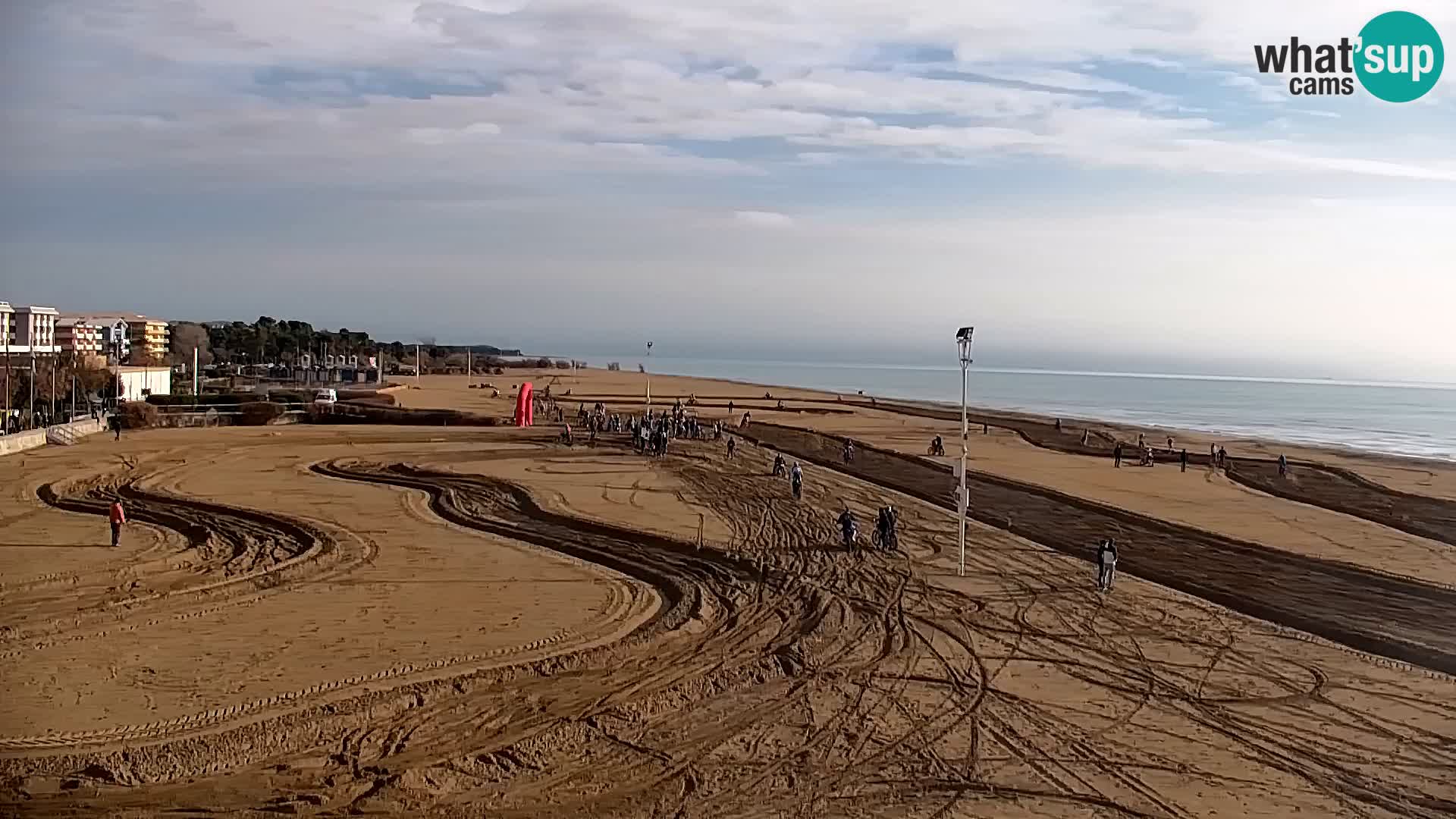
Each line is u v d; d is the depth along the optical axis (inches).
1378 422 5305.1
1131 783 681.0
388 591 1133.7
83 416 3154.5
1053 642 993.5
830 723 773.9
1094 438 3292.3
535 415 3823.8
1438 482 2396.7
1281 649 989.2
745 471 2230.6
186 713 752.3
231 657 884.0
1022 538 1533.0
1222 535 1592.0
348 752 695.1
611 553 1369.3
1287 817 637.9
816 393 6520.7
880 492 1968.5
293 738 713.6
